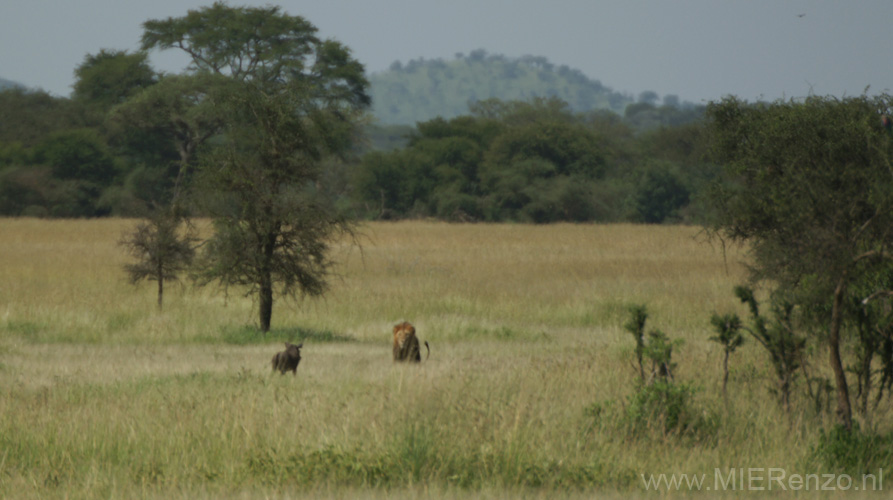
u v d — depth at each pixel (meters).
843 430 11.61
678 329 26.59
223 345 24.53
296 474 10.21
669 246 62.81
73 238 66.19
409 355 19.73
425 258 52.88
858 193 12.09
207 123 89.56
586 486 10.20
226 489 9.79
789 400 13.90
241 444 11.34
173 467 10.52
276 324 28.70
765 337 13.84
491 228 87.44
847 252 11.61
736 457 11.65
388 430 11.48
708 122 20.16
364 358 21.50
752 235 17.02
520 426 11.77
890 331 13.16
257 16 92.12
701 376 16.31
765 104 19.11
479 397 13.48
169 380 16.83
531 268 46.91
